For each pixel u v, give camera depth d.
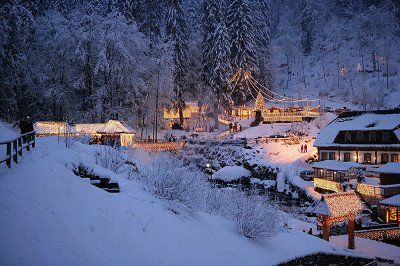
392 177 35.09
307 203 38.03
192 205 14.51
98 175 13.03
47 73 54.94
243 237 14.74
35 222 8.39
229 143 57.66
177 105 68.75
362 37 105.19
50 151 14.66
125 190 12.99
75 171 12.87
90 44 54.34
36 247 7.58
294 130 62.69
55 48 53.66
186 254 10.70
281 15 134.88
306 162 49.72
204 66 71.19
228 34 69.38
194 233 12.40
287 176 43.88
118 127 44.88
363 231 25.94
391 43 99.88
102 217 10.13
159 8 73.94
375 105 74.50
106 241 9.19
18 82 44.62
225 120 73.00
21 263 6.90
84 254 8.20
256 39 76.88
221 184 45.50
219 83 67.19
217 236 13.30
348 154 46.91
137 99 57.28
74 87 54.94
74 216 9.45
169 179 14.37
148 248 9.95
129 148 36.03
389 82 82.88
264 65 78.69
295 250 15.71
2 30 40.56
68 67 55.56
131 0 67.25
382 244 24.30
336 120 51.84
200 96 72.44
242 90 71.94
